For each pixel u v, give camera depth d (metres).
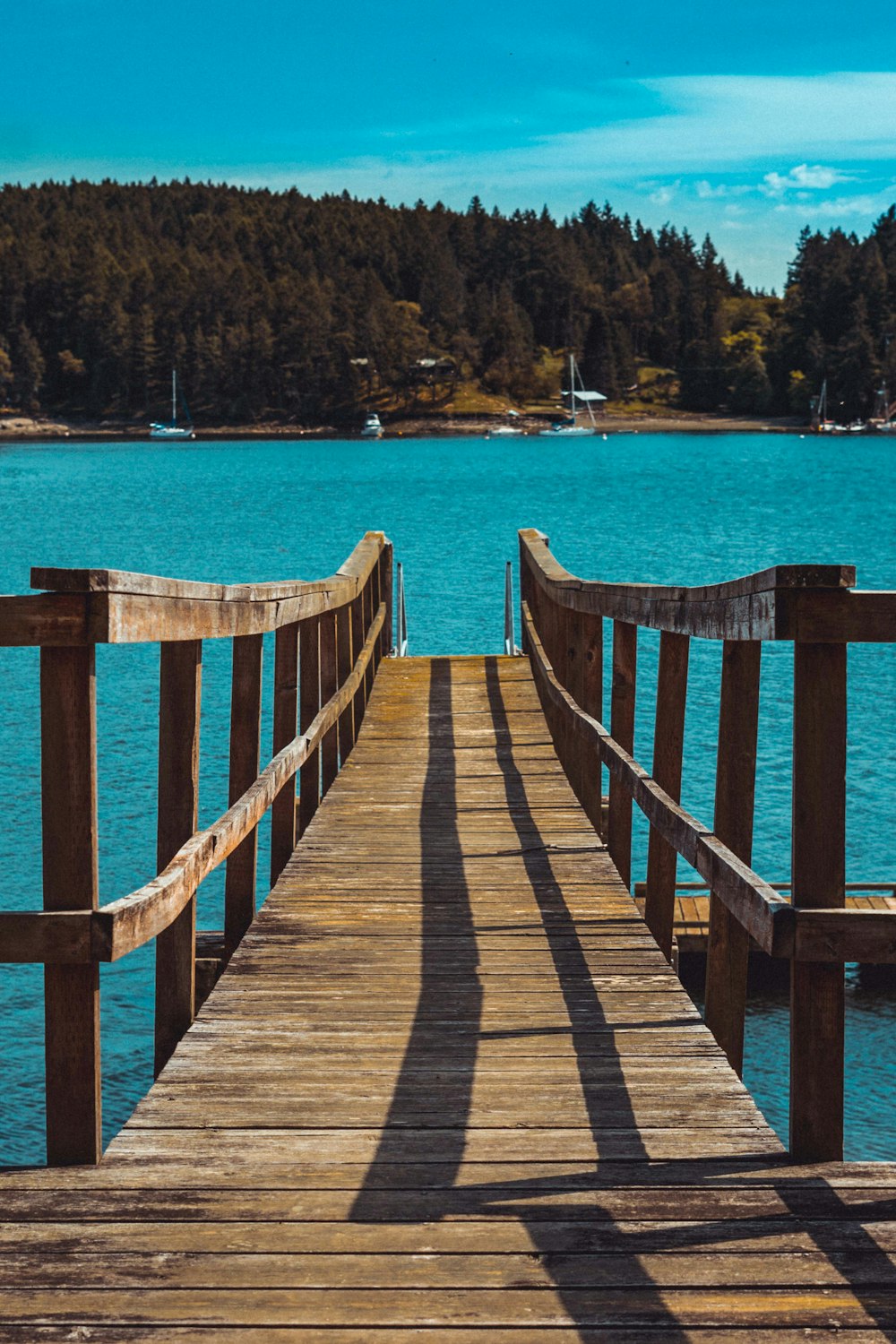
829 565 2.96
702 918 9.45
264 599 5.05
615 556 38.28
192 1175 3.13
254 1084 3.72
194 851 3.76
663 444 151.12
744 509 58.50
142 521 52.81
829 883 3.05
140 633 3.22
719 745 4.08
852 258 198.88
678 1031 4.16
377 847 6.68
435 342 198.75
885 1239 2.79
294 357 187.75
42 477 90.06
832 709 3.03
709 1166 3.17
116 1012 9.25
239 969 4.78
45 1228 2.86
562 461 113.94
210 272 192.62
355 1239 2.81
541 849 6.63
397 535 46.12
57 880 3.06
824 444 150.50
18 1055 8.56
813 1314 2.51
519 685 12.14
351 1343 2.44
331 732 8.28
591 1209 2.94
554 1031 4.16
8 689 20.42
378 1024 4.22
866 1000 9.38
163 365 190.75
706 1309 2.53
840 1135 3.19
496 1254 2.74
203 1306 2.55
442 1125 3.43
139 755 16.02
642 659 22.50
